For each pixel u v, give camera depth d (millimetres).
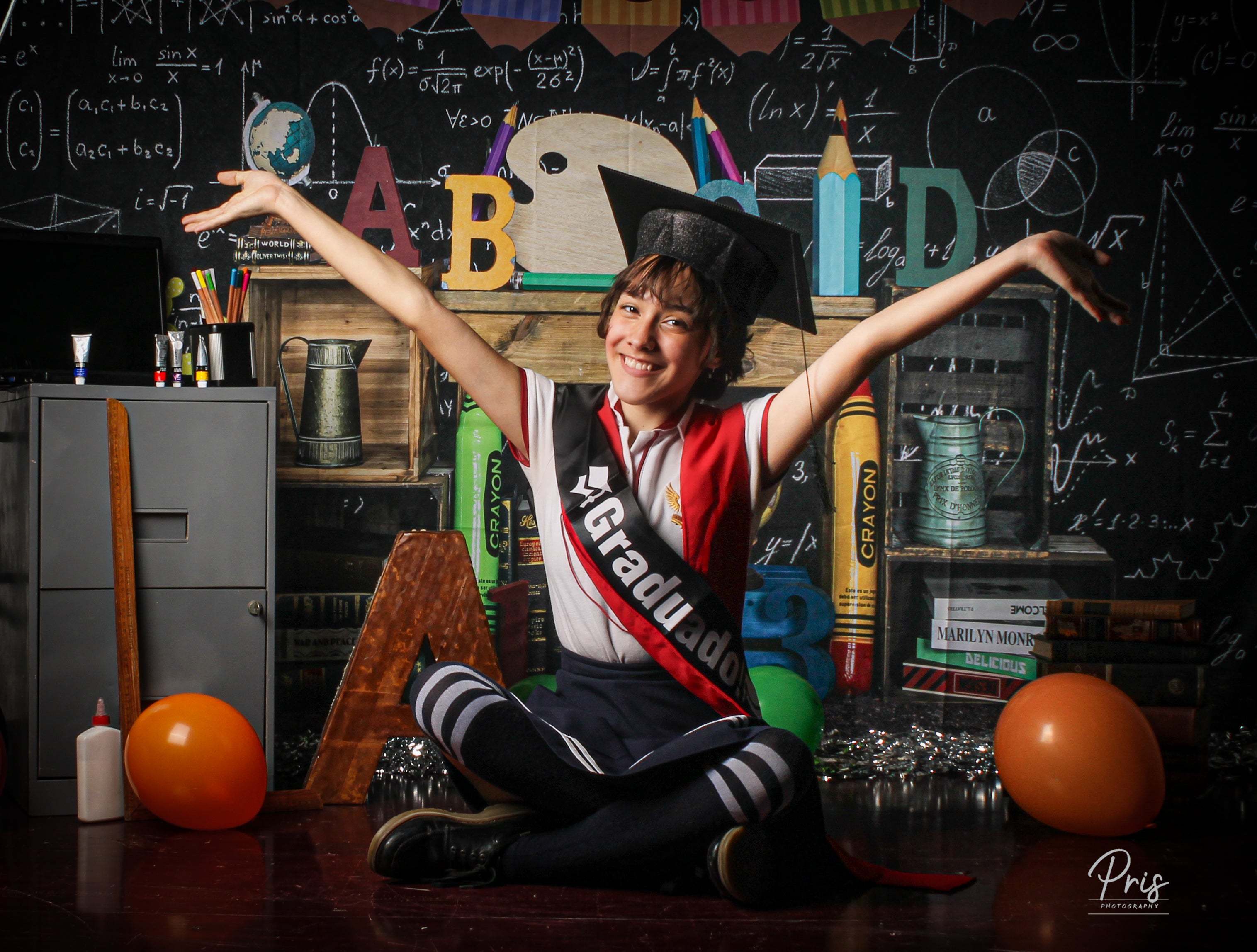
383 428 2512
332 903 1576
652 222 1713
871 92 2541
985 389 2541
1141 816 1938
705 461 1695
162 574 2115
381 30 2510
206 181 2504
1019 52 2547
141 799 1976
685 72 2529
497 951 1390
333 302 2502
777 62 2535
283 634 2443
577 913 1537
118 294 2402
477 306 2488
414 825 1665
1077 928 1512
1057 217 2547
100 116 2496
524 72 2518
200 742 1928
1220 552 2570
